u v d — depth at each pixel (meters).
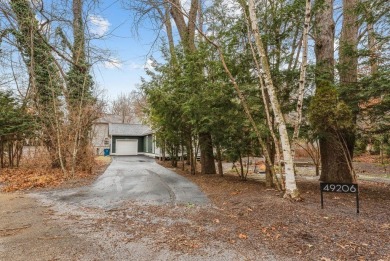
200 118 7.79
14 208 5.10
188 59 8.09
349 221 3.75
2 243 3.32
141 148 30.50
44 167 10.99
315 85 5.86
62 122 10.16
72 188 7.29
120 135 29.30
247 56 6.14
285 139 4.95
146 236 3.54
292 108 6.04
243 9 5.57
